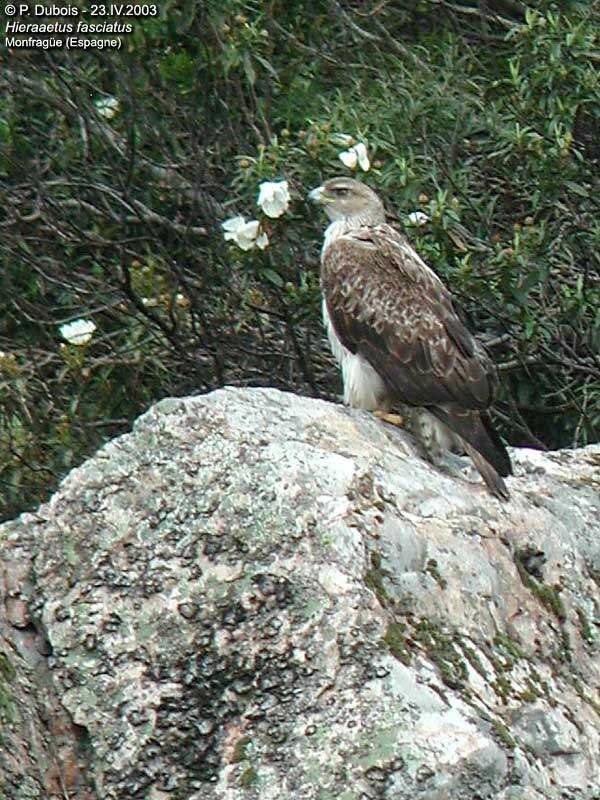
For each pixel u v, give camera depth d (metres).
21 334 17.59
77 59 18.86
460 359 12.63
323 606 9.88
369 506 10.37
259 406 11.05
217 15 17.78
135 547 10.38
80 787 10.09
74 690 10.13
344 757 9.47
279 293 16.17
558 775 9.83
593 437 16.70
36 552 10.55
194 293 16.86
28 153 18.48
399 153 16.61
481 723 9.53
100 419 16.70
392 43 18.47
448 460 12.32
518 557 11.04
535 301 16.80
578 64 16.48
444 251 15.65
